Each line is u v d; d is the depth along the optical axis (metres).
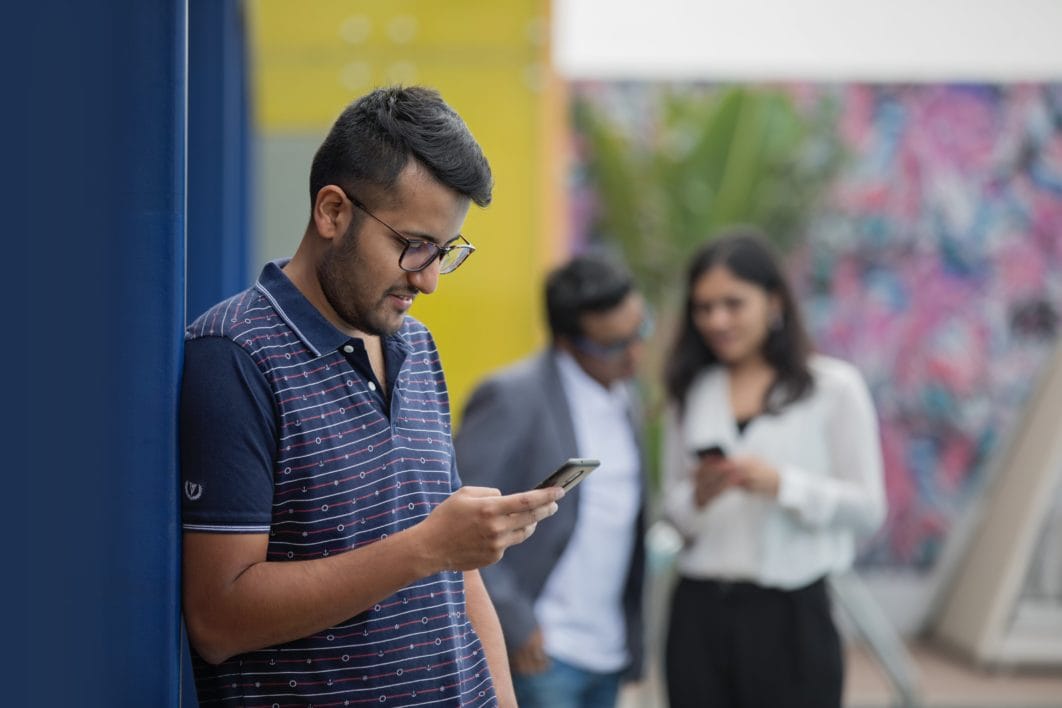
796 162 11.80
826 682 5.09
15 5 2.17
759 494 5.02
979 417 11.93
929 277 11.97
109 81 2.49
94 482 2.46
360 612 2.53
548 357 5.17
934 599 11.73
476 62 9.13
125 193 2.51
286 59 9.11
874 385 11.96
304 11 9.12
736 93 11.69
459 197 2.56
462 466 4.93
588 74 11.89
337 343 2.60
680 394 5.52
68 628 2.37
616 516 5.10
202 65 5.07
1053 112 11.92
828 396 5.30
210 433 2.47
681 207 11.76
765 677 5.05
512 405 4.97
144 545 2.48
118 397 2.48
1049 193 11.92
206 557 2.46
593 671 5.03
